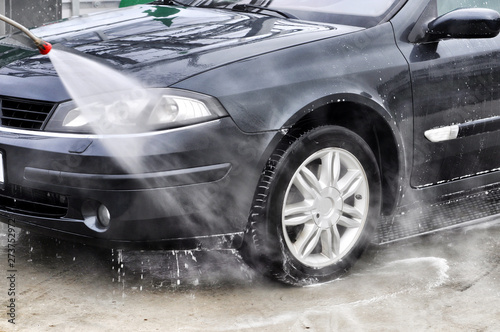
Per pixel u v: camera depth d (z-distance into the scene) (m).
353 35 5.02
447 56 5.31
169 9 5.91
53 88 4.54
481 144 5.58
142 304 4.56
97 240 4.43
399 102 5.05
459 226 5.57
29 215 4.63
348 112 4.93
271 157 4.58
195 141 4.30
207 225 4.45
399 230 5.39
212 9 5.92
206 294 4.73
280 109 4.52
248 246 4.62
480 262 5.41
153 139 4.26
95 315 4.39
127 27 5.37
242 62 4.56
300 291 4.83
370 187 5.05
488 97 5.53
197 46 4.77
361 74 4.88
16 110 4.63
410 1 5.39
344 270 5.03
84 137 4.33
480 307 4.68
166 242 4.41
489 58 5.52
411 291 4.87
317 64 4.74
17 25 4.66
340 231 5.12
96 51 4.82
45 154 4.38
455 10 5.23
